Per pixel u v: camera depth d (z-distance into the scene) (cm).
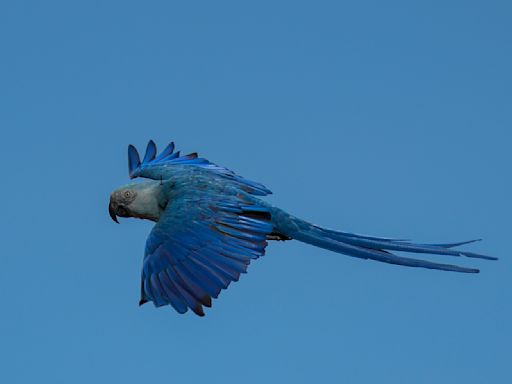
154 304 1316
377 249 1470
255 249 1385
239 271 1345
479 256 1384
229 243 1382
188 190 1496
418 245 1462
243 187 1539
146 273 1364
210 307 1301
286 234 1510
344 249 1480
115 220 1593
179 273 1342
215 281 1327
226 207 1443
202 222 1410
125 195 1564
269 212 1477
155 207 1548
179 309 1298
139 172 1692
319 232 1502
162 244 1388
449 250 1438
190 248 1371
